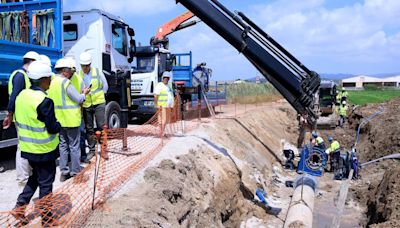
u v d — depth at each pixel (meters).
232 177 11.80
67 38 11.60
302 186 11.55
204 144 12.64
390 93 47.97
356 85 90.69
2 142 7.95
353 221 12.22
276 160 18.95
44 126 5.36
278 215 11.99
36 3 9.54
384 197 11.26
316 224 11.94
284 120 28.42
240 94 37.56
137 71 16.28
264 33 10.31
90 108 8.59
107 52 11.57
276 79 10.64
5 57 7.80
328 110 25.55
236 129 18.11
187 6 10.20
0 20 9.38
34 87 5.44
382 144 18.59
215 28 10.34
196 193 8.73
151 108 16.08
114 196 6.66
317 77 10.52
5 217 5.50
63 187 6.82
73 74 7.68
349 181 15.93
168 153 9.93
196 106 19.55
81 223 5.54
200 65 22.16
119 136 10.81
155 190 7.18
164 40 19.81
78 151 7.52
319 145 16.73
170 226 6.29
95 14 11.30
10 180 7.77
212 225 8.35
